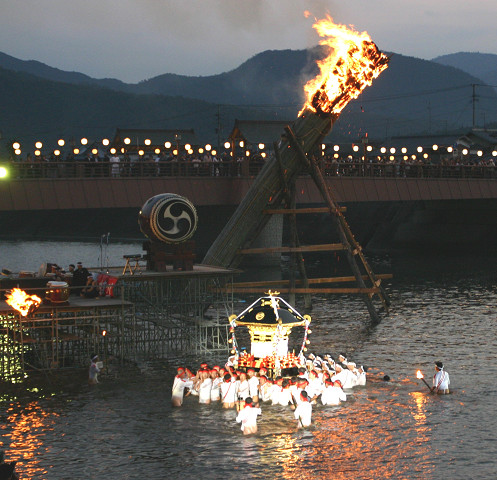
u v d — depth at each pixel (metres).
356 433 63.34
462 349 95.50
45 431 64.69
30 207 132.25
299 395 66.62
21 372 83.88
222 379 73.62
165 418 68.00
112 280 88.44
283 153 116.12
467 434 62.94
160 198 92.50
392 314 121.88
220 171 163.12
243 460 57.44
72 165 151.00
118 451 59.69
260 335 79.25
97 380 80.69
